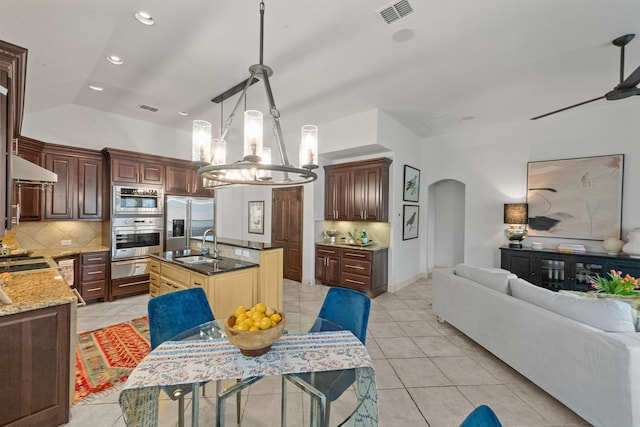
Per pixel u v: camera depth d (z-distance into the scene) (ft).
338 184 17.48
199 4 6.93
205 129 5.73
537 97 12.49
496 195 16.39
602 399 5.52
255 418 4.21
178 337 5.41
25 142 11.48
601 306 6.15
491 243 16.49
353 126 14.90
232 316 4.97
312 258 17.66
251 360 4.56
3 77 5.79
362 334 5.96
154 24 7.70
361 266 15.31
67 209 12.98
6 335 5.29
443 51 8.98
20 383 5.42
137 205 14.55
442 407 6.56
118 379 7.49
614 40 8.34
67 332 5.99
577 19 7.46
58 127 13.26
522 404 6.65
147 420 3.71
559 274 13.41
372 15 7.36
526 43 8.54
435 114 14.69
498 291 8.79
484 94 12.21
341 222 18.71
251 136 4.68
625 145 12.99
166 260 10.54
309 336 5.47
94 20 7.09
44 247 13.24
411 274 18.24
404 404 6.64
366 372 4.40
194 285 9.20
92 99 13.08
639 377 5.07
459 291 10.11
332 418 4.01
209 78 10.90
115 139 15.03
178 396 3.94
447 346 9.55
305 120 15.81
